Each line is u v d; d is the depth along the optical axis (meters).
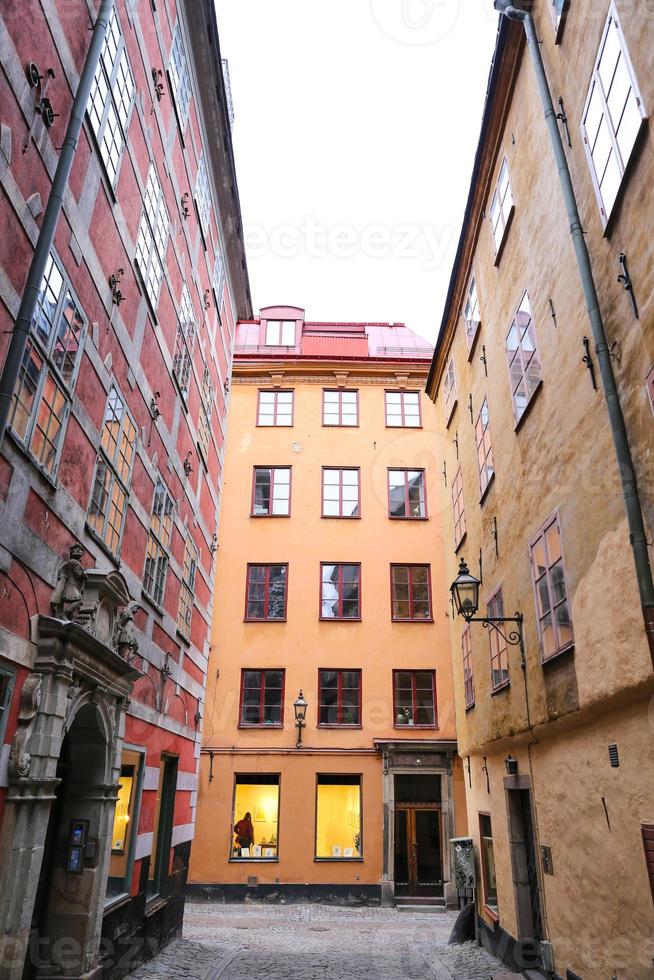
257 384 22.20
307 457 21.19
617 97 6.04
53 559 6.15
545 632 7.98
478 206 11.60
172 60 10.45
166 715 10.58
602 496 6.32
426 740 17.72
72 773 7.35
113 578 7.17
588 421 6.72
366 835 17.30
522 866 9.52
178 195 11.02
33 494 5.69
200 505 13.52
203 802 17.58
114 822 8.23
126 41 8.03
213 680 18.69
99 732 7.36
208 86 12.51
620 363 5.99
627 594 5.74
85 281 6.82
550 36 8.02
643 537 5.46
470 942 11.88
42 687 5.75
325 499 20.72
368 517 20.44
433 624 19.23
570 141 7.36
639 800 5.64
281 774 17.81
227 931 13.33
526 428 8.88
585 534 6.71
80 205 6.62
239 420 21.69
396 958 10.69
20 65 5.25
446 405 15.43
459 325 13.76
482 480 11.58
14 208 5.17
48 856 7.02
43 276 5.74
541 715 8.01
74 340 6.57
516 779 9.50
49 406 6.00
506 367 9.97
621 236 5.97
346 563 19.92
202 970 9.30
